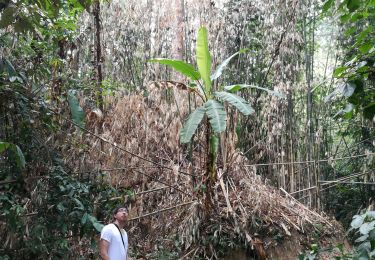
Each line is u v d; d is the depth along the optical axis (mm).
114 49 6578
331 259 5004
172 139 5652
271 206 5453
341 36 6082
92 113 5164
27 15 2693
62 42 4676
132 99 5559
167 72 6582
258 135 6379
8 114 3564
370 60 2346
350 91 2342
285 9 6156
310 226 5570
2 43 3387
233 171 5773
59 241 3752
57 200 3715
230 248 5059
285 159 6270
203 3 6453
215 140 4910
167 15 6781
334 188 6930
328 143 7312
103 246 3416
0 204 3482
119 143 5332
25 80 3633
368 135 6391
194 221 5051
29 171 3670
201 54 4781
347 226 6320
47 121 3861
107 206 4453
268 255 5098
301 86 6348
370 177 6117
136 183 5441
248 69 6398
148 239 5281
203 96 5234
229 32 6277
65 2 3793
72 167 4355
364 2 2332
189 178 5453
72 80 4551
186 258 4953
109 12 6578
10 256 3607
